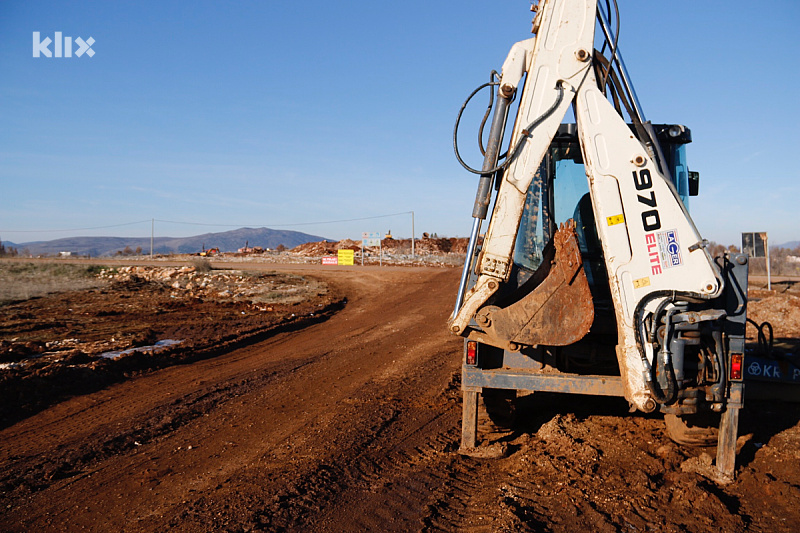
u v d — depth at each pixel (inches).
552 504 176.1
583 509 171.2
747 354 292.5
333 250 3304.6
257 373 416.5
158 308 881.5
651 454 215.8
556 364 225.6
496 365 227.6
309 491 189.9
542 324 197.2
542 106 194.2
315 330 687.7
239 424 282.0
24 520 176.6
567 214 240.5
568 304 196.5
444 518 170.1
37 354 462.0
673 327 181.9
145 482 206.4
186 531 161.5
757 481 189.6
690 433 207.6
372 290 1247.5
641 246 187.5
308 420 283.6
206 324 695.1
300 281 1406.3
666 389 181.3
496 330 199.3
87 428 280.2
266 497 184.5
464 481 200.1
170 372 423.5
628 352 187.5
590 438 230.8
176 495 191.6
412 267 1985.7
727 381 188.1
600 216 189.9
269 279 1437.0
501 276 198.7
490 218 201.2
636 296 187.0
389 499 184.1
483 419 242.7
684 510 169.6
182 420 292.2
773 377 284.4
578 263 195.9
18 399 322.7
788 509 170.1
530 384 210.4
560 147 241.8
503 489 188.4
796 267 1750.7
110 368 411.5
